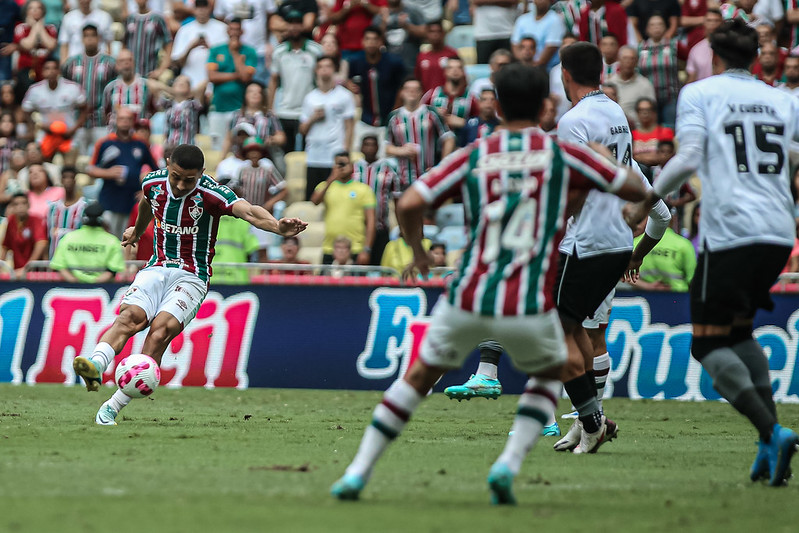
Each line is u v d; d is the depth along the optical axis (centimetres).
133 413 3172
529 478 1866
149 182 2733
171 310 2709
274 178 5106
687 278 4056
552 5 5484
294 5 5928
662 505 1559
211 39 6047
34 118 6531
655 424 3145
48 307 4350
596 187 1503
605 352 2656
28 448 2156
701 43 5284
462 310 1459
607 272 2330
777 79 5175
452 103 5134
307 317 4203
